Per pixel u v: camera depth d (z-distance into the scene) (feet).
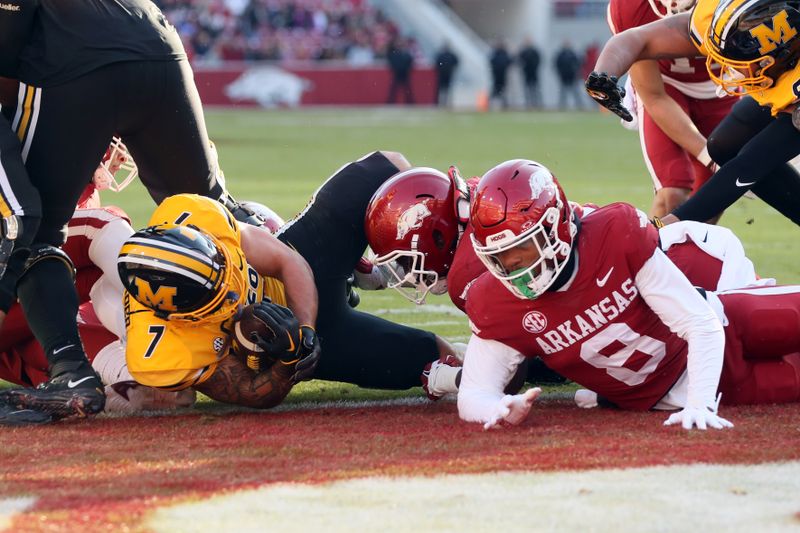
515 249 33.35
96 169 43.62
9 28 38.99
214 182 45.16
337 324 41.24
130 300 37.91
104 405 38.14
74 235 42.19
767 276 67.97
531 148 179.32
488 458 31.86
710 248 43.52
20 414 37.37
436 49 345.51
